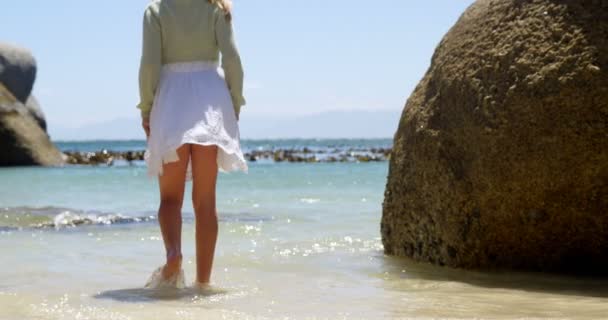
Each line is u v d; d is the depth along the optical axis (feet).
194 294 13.84
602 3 15.60
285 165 91.71
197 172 14.52
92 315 11.66
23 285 15.02
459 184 16.78
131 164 97.60
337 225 27.14
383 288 14.96
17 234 24.35
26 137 86.58
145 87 14.55
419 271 17.12
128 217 29.30
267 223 27.71
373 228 26.25
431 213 17.79
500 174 16.05
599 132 15.05
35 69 114.62
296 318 11.53
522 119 15.74
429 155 17.67
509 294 14.23
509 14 16.90
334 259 19.13
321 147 222.07
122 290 14.33
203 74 14.52
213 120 14.23
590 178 15.30
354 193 43.16
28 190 47.03
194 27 14.51
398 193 19.11
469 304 13.08
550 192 15.70
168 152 14.01
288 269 17.52
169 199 14.64
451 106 17.35
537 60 15.79
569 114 15.25
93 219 28.37
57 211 31.65
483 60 16.81
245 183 53.42
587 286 15.08
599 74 15.03
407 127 18.98
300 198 39.55
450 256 17.38
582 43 15.38
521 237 16.38
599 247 15.84
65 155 98.12
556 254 16.26
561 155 15.38
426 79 19.10
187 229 25.53
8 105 86.28
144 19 14.61
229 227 26.37
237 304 12.89
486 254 16.85
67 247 21.31
